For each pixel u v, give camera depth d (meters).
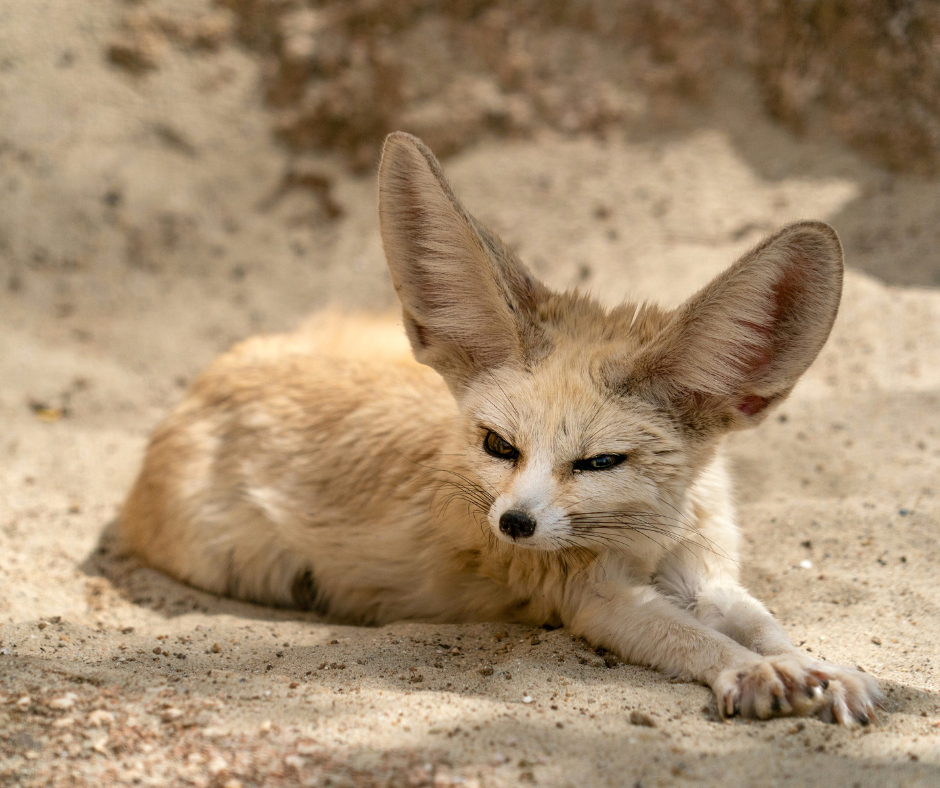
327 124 15.41
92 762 4.14
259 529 7.65
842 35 14.20
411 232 6.23
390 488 7.04
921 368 10.42
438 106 15.38
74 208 14.10
